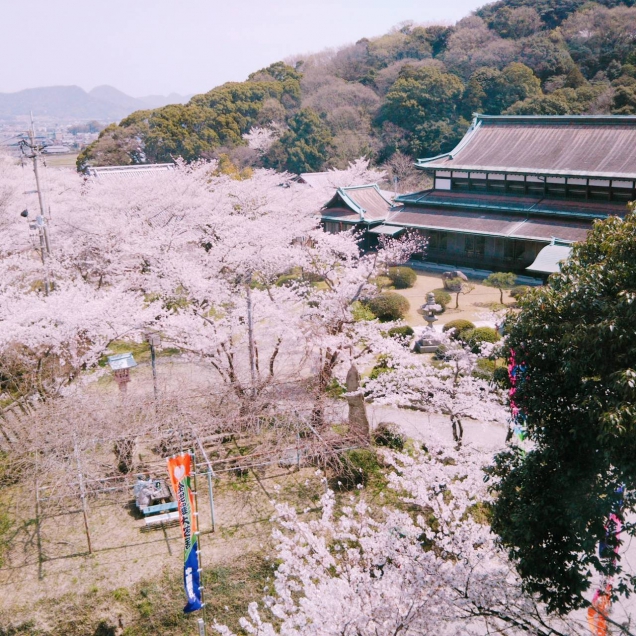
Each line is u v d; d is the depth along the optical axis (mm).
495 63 78562
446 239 40000
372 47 99812
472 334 24062
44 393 19641
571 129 38750
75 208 36438
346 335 20625
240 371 21812
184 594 13977
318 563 13102
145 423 17609
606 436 9086
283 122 81000
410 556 11617
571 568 10242
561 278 11062
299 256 25516
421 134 70562
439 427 20203
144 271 30875
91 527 16062
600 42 74000
